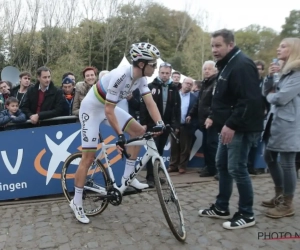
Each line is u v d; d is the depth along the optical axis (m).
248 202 2.89
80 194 3.19
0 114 4.09
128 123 3.29
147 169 4.22
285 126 2.94
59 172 4.07
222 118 2.83
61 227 3.11
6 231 3.09
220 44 2.71
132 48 2.83
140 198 3.85
